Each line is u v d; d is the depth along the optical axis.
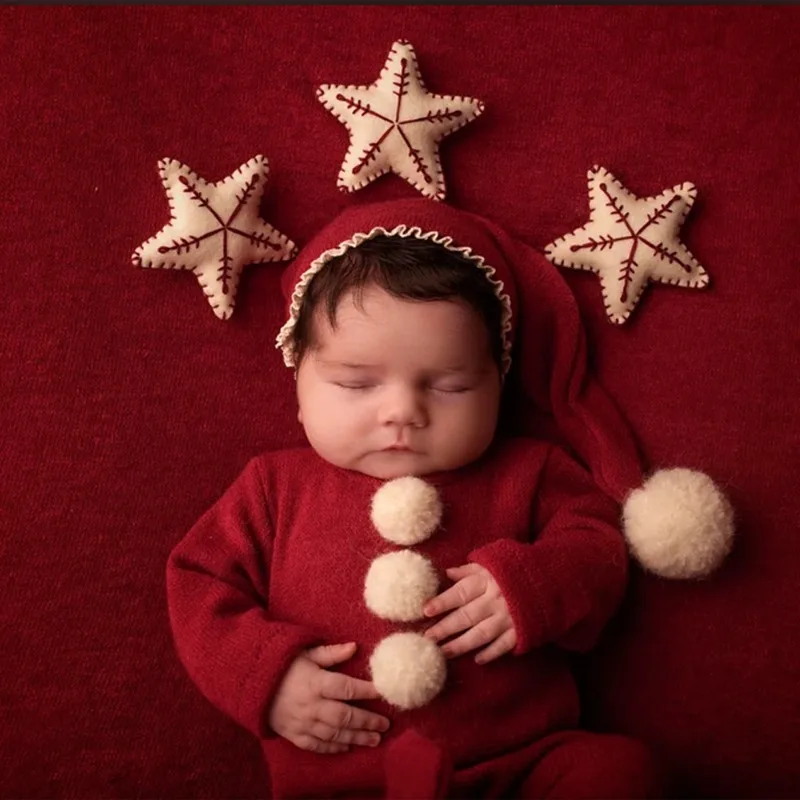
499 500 1.05
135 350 1.14
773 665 1.08
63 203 1.13
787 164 1.13
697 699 1.09
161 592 1.12
